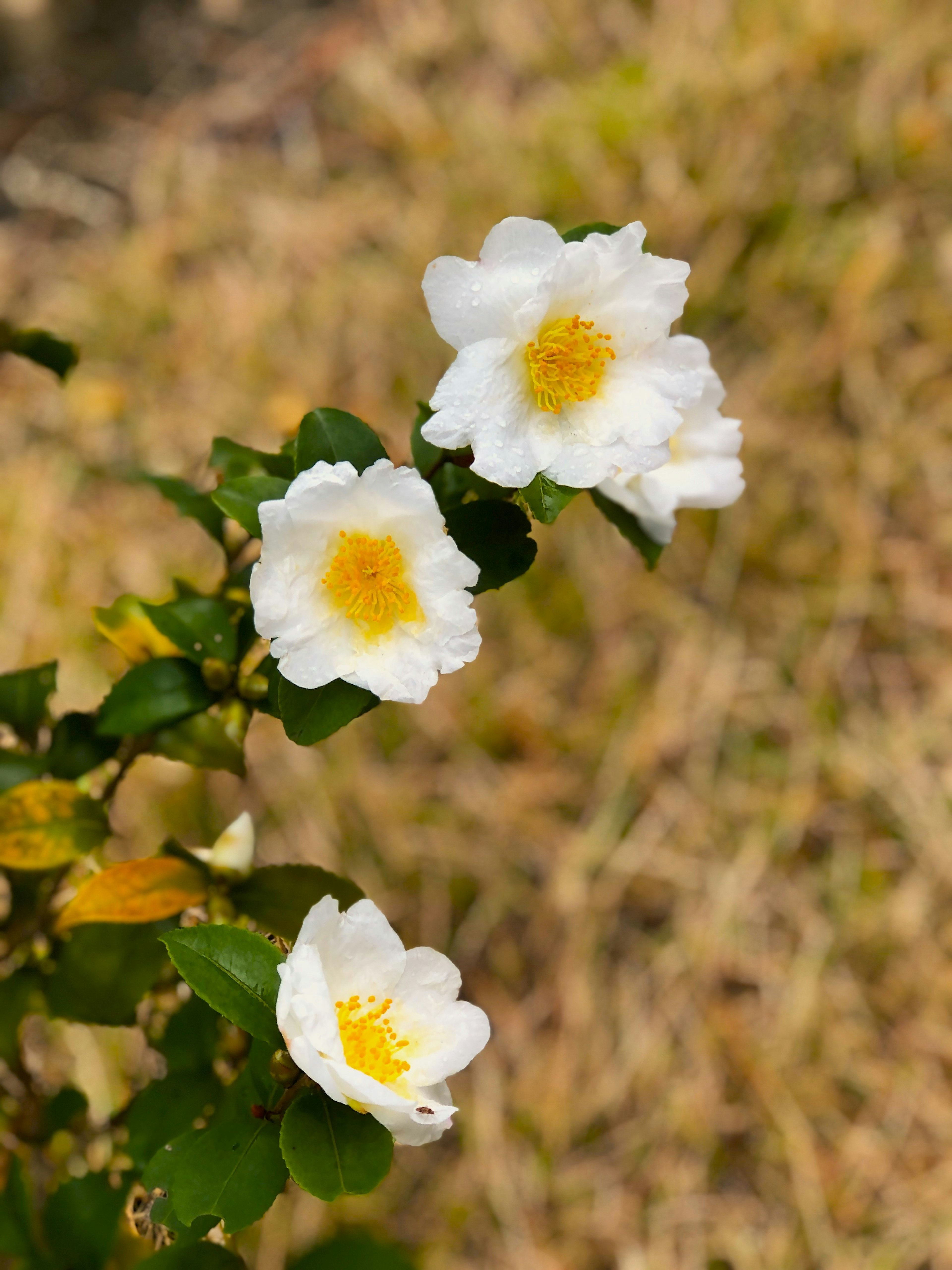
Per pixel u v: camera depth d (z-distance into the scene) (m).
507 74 1.67
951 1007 1.24
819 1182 1.18
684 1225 1.18
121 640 0.83
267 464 0.79
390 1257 0.96
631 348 0.73
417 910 1.29
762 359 1.48
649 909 1.31
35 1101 0.89
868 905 1.28
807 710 1.36
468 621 0.72
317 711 0.72
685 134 1.56
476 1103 1.21
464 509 0.75
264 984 0.72
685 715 1.36
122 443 1.48
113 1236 0.84
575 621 1.38
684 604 1.39
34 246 1.58
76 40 1.67
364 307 1.51
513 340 0.71
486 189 1.55
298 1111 0.71
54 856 0.83
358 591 0.72
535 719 1.34
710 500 0.79
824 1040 1.24
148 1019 0.91
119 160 1.63
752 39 1.62
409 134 1.61
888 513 1.44
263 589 0.71
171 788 1.28
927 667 1.38
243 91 1.67
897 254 1.50
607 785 1.33
